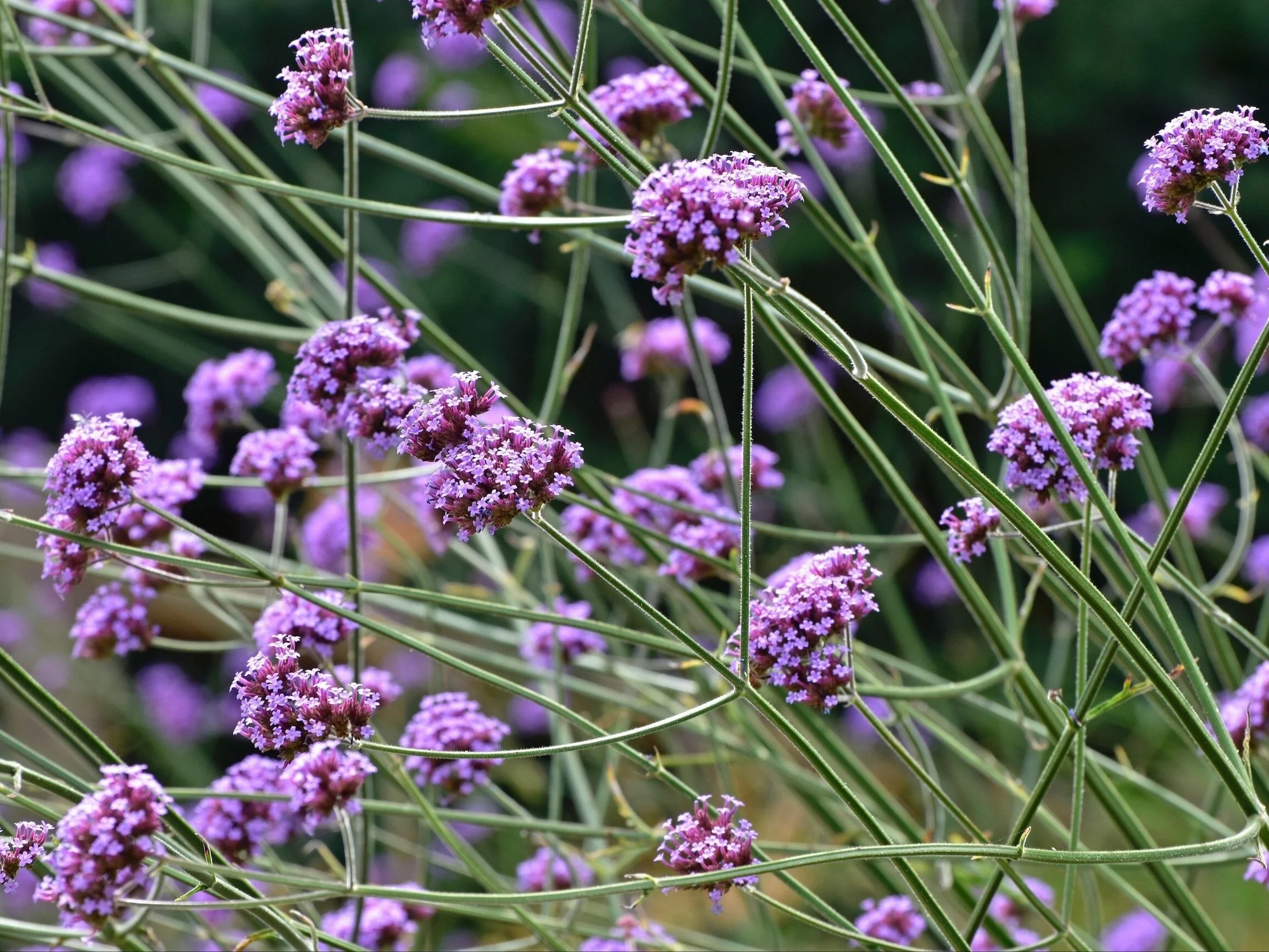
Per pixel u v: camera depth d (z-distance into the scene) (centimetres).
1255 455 160
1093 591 133
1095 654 204
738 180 134
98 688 255
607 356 365
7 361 408
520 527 159
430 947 168
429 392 144
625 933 150
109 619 150
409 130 371
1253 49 343
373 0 375
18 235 391
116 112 166
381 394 144
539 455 135
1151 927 163
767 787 235
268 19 374
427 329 154
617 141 137
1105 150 354
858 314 359
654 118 150
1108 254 352
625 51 355
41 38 164
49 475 140
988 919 150
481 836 215
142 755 274
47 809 140
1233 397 134
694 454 358
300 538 163
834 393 148
